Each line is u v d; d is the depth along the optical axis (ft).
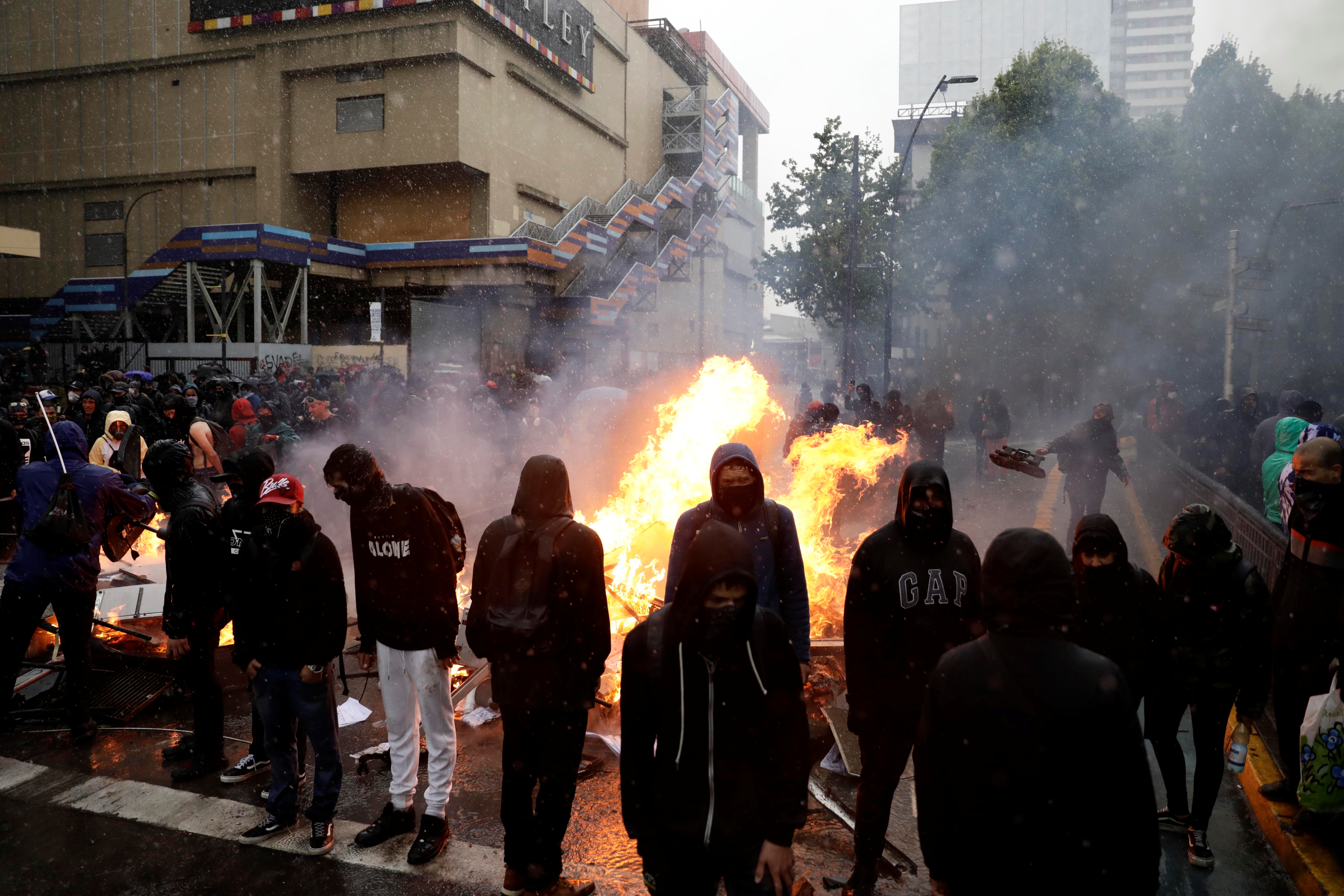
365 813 13.87
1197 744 12.28
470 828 13.34
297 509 12.35
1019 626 6.86
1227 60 113.09
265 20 107.86
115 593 21.45
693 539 12.00
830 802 13.26
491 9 105.60
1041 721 6.51
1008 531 7.14
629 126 153.07
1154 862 6.56
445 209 112.88
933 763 6.95
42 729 16.93
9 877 12.01
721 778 7.90
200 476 24.63
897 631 11.00
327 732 12.56
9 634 16.21
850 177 115.96
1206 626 12.03
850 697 11.39
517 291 115.85
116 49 117.70
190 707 18.13
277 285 111.86
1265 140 108.27
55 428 16.43
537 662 11.02
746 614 7.58
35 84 122.21
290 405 44.98
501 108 112.88
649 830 8.13
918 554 11.00
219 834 13.11
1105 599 11.48
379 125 106.32
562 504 11.55
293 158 110.73
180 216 116.78
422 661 12.44
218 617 15.02
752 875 8.08
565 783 11.30
